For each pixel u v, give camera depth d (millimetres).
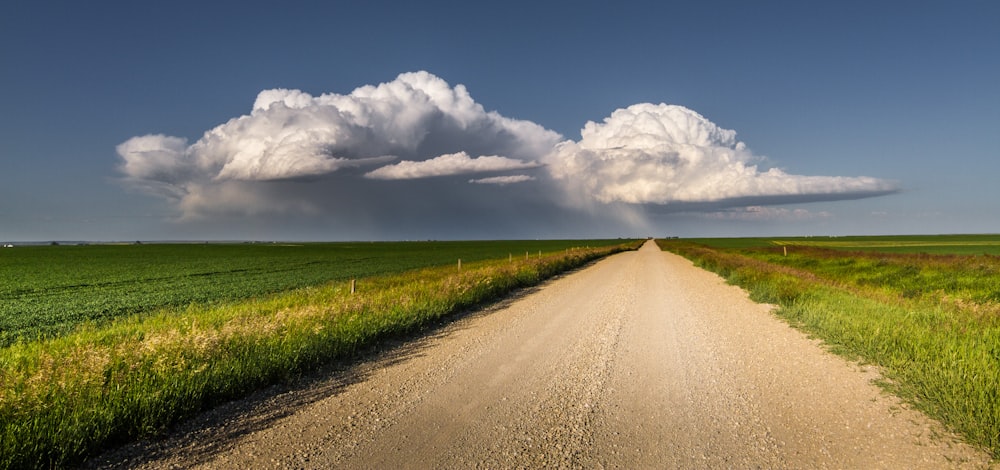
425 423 5410
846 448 4676
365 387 6750
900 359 6969
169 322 10672
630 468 4332
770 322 11602
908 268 23859
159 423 5211
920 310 10555
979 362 5914
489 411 5797
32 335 12297
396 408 5895
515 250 87438
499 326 11414
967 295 14516
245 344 7727
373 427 5293
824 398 6105
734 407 5879
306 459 4512
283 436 5051
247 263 47906
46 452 4363
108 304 18328
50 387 5324
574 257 39125
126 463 4457
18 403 4926
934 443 4715
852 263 30641
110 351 6914
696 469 4309
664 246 100312
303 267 41219
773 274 19531
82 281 28547
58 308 17250
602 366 7855
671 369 7645
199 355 6973
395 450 4707
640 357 8438
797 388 6535
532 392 6523
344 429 5238
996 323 9016
